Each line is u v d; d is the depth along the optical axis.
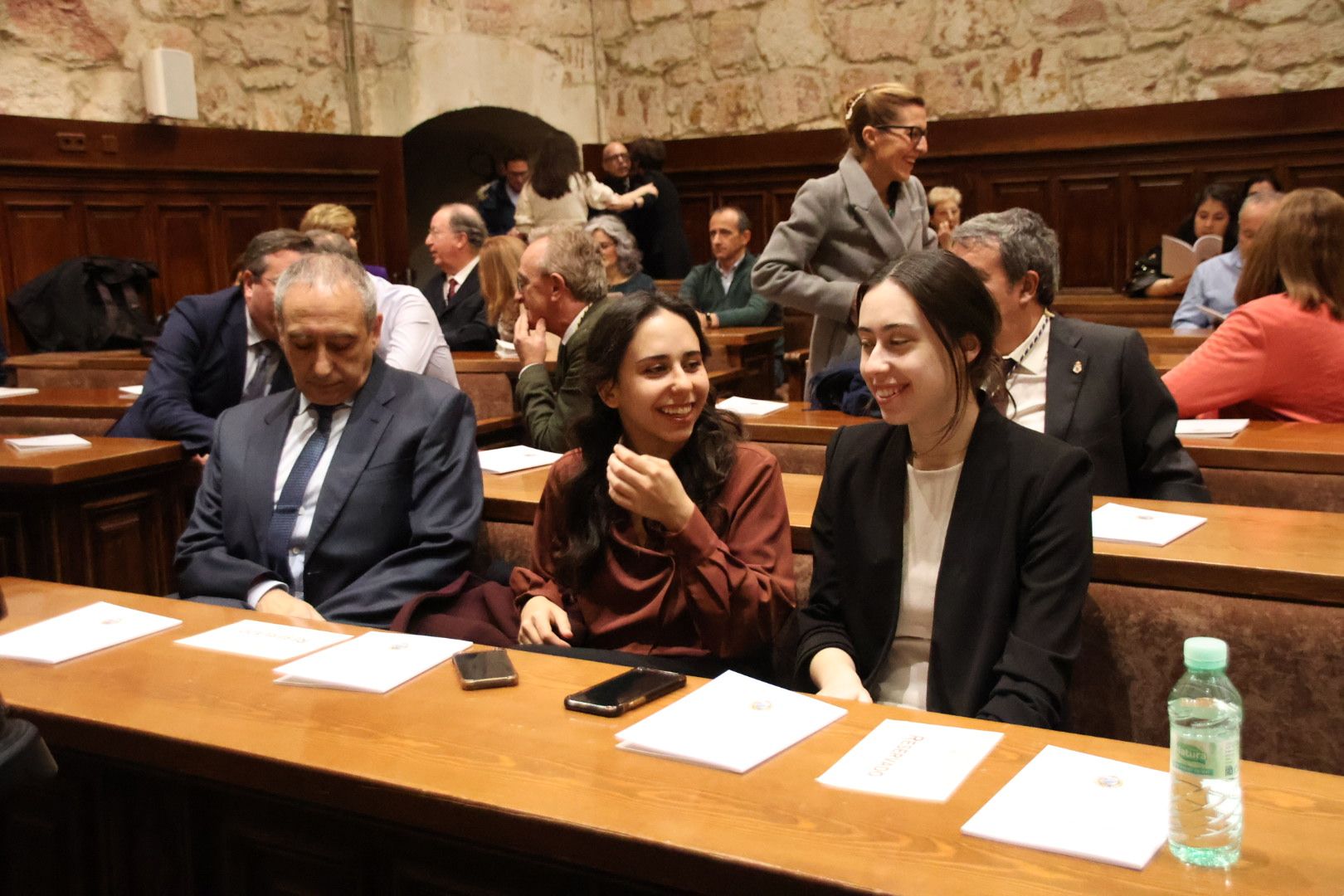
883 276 1.98
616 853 1.28
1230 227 6.69
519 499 2.83
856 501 2.10
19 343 6.38
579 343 3.58
